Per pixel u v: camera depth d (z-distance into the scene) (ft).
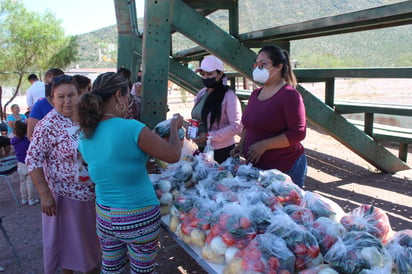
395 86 46.68
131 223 6.84
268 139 9.02
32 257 11.96
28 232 13.99
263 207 7.18
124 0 22.30
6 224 14.85
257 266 5.83
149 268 7.32
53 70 13.28
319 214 7.32
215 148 11.93
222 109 11.62
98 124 6.85
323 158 22.95
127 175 6.71
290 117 8.88
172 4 12.01
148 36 11.78
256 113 9.48
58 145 8.31
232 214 6.91
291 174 9.75
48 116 8.46
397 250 5.90
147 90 12.05
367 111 16.69
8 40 48.98
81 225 8.79
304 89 15.19
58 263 9.00
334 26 11.98
